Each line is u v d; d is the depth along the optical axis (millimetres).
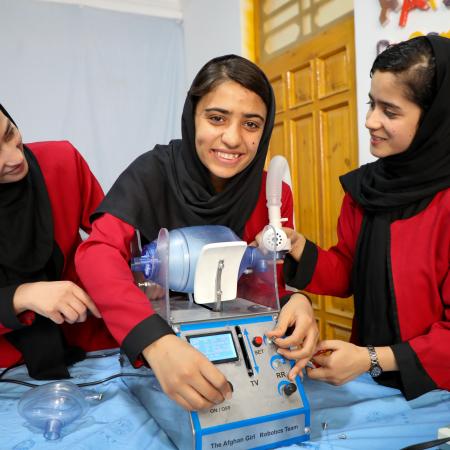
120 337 647
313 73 2193
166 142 2992
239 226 922
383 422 685
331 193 2156
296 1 2344
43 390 709
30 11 2604
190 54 2998
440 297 858
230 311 714
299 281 996
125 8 2838
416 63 801
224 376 593
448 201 863
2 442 629
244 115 768
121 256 755
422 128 845
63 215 1134
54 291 820
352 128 1991
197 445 569
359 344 999
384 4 1682
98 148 2795
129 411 727
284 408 626
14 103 2592
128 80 2861
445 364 741
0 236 983
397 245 901
